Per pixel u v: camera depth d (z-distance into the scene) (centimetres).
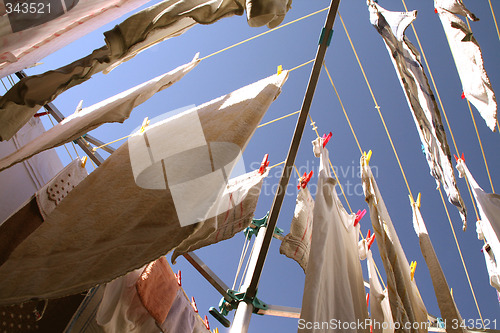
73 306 195
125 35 143
